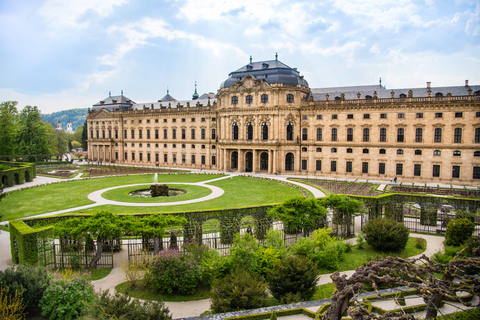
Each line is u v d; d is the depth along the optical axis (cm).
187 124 13088
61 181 9288
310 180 9200
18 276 2484
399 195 5075
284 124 10644
